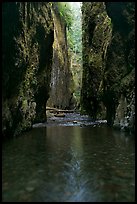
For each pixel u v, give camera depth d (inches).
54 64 2559.1
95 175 454.3
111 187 399.2
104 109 1513.3
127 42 1027.9
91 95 1625.2
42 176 445.4
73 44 3757.4
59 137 844.6
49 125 1227.2
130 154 606.9
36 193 374.3
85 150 646.5
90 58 1569.9
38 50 1243.2
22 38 939.3
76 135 889.5
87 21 1691.7
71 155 592.7
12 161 535.5
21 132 931.3
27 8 1080.2
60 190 386.3
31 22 1144.8
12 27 804.0
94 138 824.9
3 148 658.2
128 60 1034.7
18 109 887.1
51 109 2247.8
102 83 1280.8
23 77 976.9
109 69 1136.2
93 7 1590.8
